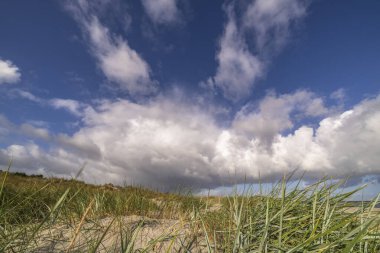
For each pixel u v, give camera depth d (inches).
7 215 96.5
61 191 139.0
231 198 112.0
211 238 89.3
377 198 70.9
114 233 91.2
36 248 82.6
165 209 146.8
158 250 81.3
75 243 86.5
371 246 68.0
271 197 94.0
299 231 76.1
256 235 79.2
